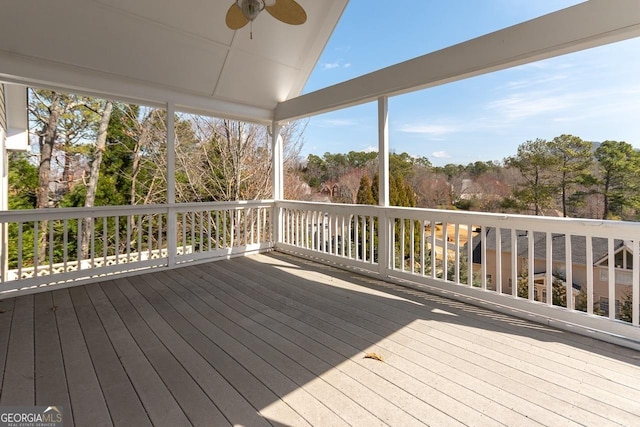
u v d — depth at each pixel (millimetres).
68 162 9195
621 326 2469
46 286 3787
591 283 2633
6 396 1853
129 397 1855
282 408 1769
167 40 4094
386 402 1816
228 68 4797
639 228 2369
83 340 2545
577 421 1662
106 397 1852
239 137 9258
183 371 2117
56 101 8945
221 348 2420
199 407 1774
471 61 3230
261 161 9641
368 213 4406
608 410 1741
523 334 2654
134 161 9664
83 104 9141
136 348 2418
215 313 3098
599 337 2555
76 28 3564
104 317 3004
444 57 3439
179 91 4805
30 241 8688
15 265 8523
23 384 1965
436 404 1797
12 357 2279
